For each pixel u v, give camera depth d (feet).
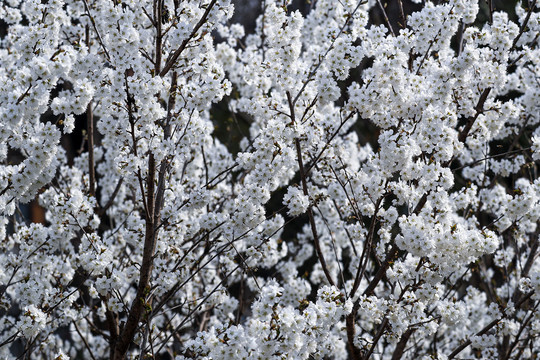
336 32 24.75
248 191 20.90
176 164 23.36
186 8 21.27
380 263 23.36
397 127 22.20
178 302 32.91
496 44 22.56
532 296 24.27
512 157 31.45
